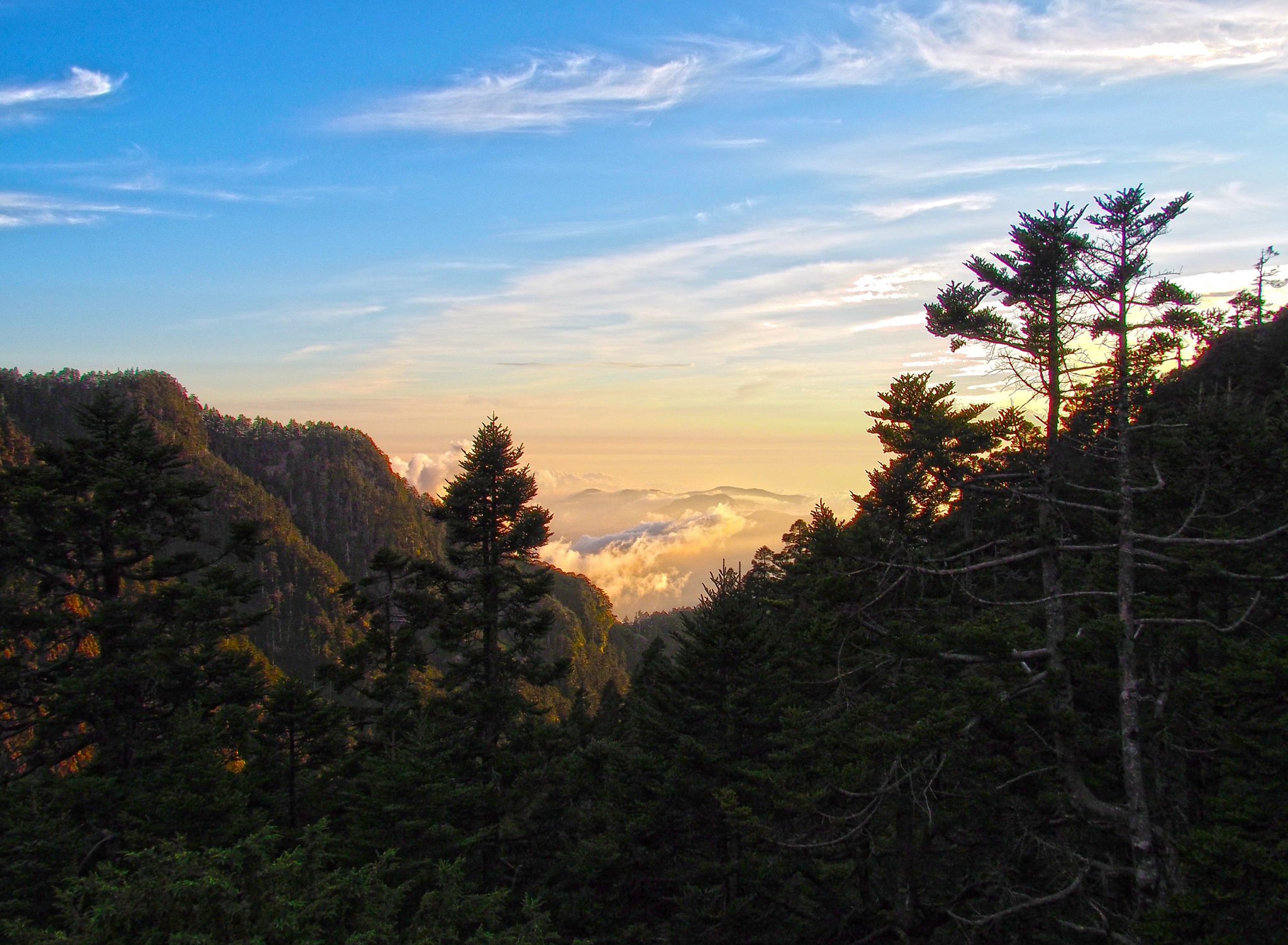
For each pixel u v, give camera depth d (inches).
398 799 818.2
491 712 1127.0
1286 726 538.9
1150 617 698.8
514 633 1205.1
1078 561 807.1
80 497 1195.9
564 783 1035.3
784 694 903.1
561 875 956.0
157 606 1155.3
